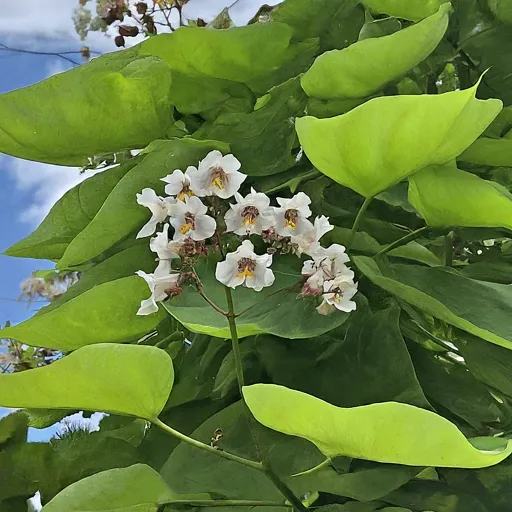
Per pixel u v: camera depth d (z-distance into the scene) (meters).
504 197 0.62
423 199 0.66
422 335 0.78
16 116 0.74
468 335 0.72
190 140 0.71
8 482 0.79
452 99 0.57
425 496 0.63
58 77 0.73
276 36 0.80
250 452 0.66
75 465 0.79
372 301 0.74
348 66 0.70
